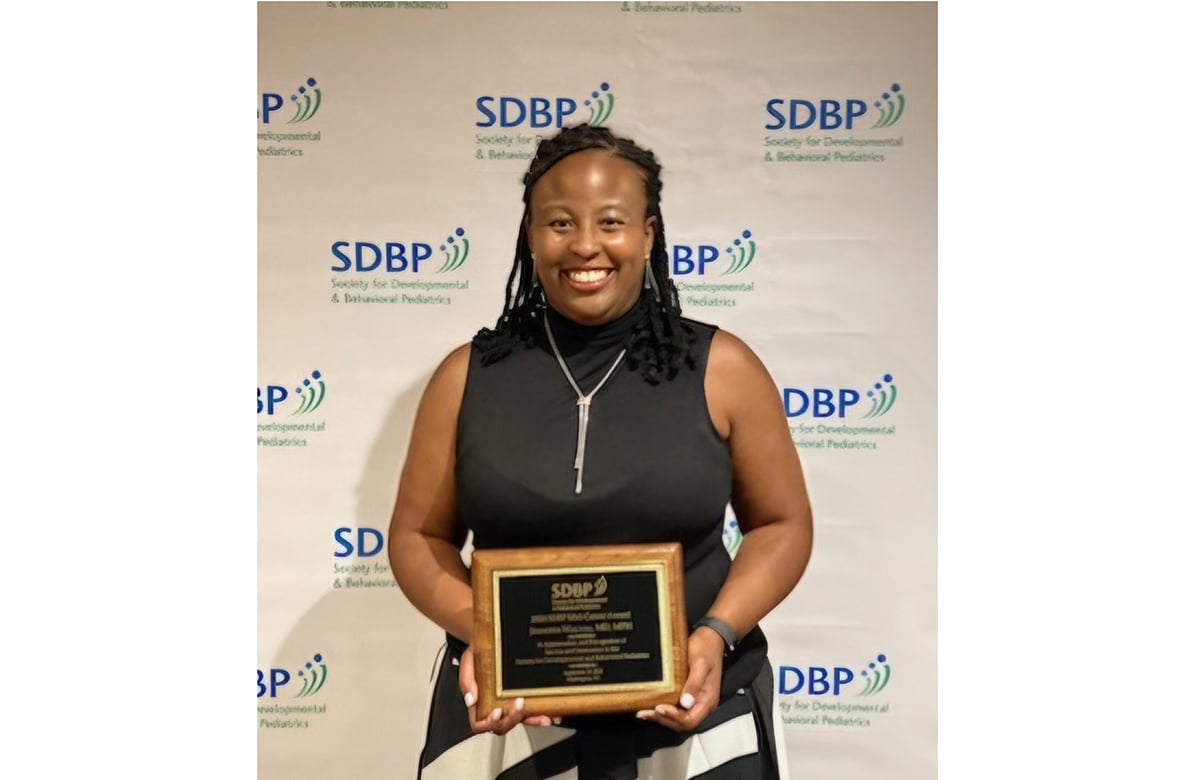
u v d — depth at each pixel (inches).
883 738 68.7
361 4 68.8
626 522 56.5
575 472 56.6
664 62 68.9
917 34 68.5
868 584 68.7
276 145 68.9
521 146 69.0
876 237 68.8
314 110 68.9
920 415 68.5
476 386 60.4
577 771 58.4
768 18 68.7
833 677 68.9
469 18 68.9
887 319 68.7
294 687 69.5
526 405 58.9
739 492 62.7
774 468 61.5
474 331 69.1
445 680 64.7
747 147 68.8
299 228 69.1
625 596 55.1
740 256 68.9
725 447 60.0
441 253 69.1
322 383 69.2
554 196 57.6
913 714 68.4
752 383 60.8
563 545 57.0
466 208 69.0
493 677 54.2
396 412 69.2
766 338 69.2
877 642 68.7
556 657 54.6
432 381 62.3
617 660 54.8
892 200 68.7
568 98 68.9
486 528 57.8
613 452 57.0
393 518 62.8
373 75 68.8
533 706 54.1
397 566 61.7
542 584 54.9
